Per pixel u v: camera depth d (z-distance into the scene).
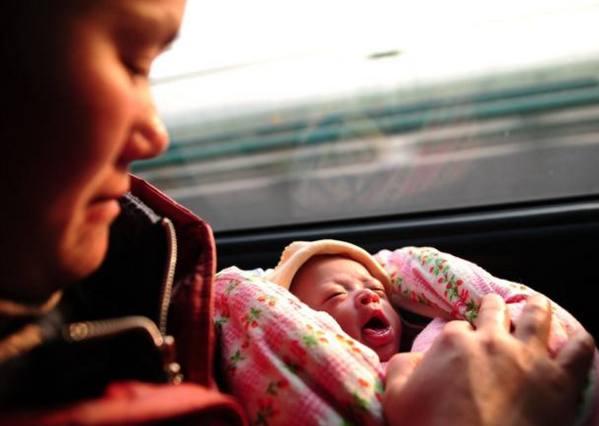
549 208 1.38
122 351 0.58
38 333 0.51
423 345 0.94
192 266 0.76
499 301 0.80
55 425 0.43
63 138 0.44
